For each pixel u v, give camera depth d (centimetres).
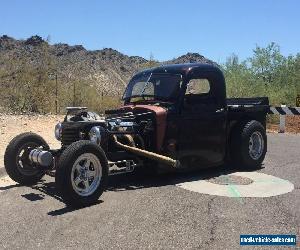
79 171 558
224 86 764
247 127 780
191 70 725
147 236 462
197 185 673
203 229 481
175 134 701
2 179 728
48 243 448
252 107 808
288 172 773
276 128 1584
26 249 434
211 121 743
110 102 1797
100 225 496
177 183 688
